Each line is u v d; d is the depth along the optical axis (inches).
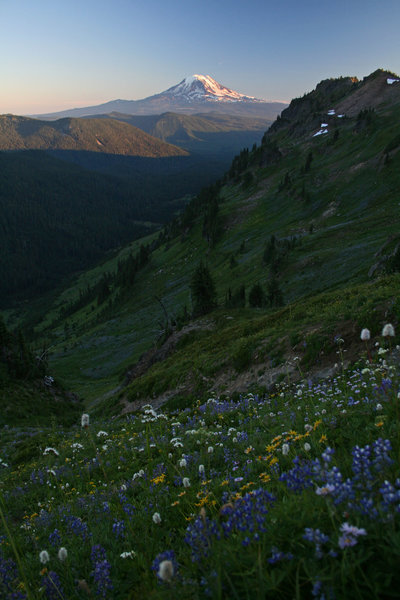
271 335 866.8
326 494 90.7
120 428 721.0
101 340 6023.6
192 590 91.2
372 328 568.7
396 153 6289.4
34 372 2696.9
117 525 164.2
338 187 6870.1
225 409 501.4
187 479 158.9
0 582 148.6
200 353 1262.3
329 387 399.9
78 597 122.3
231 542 104.6
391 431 148.6
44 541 204.7
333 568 77.1
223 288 5492.1
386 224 4291.3
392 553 80.0
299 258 4352.9
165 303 6525.6
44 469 460.4
